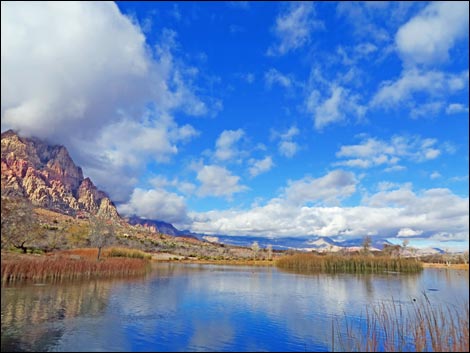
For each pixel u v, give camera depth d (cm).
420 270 11175
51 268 5816
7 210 5678
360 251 15612
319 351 2478
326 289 6072
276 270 10800
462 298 5134
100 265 6894
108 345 2481
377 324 3309
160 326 3064
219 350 2472
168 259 14212
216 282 6806
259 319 3478
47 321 3091
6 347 2377
